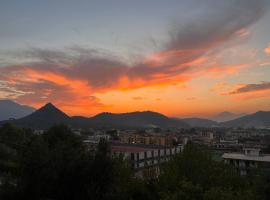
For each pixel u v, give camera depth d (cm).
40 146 3325
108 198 3022
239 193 2791
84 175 3111
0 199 2984
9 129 10338
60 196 3064
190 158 3706
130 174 3894
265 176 3766
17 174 3600
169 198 2875
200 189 2853
